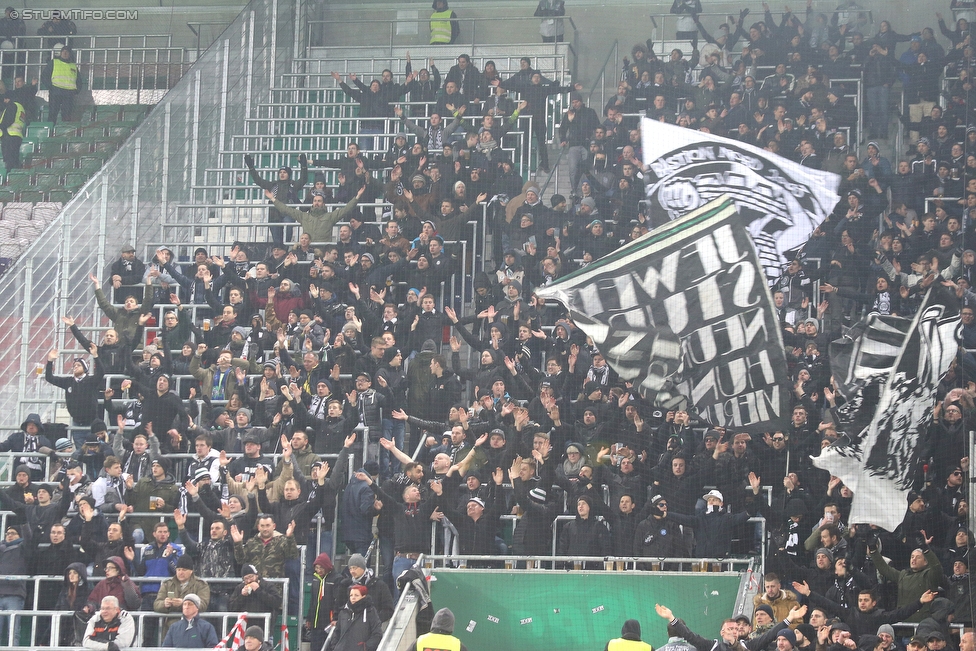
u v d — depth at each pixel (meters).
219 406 31.86
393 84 44.62
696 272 31.81
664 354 31.48
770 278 35.06
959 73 42.06
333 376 30.52
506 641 25.89
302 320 32.94
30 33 52.78
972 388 30.52
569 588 26.23
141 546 27.38
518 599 26.22
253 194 43.25
